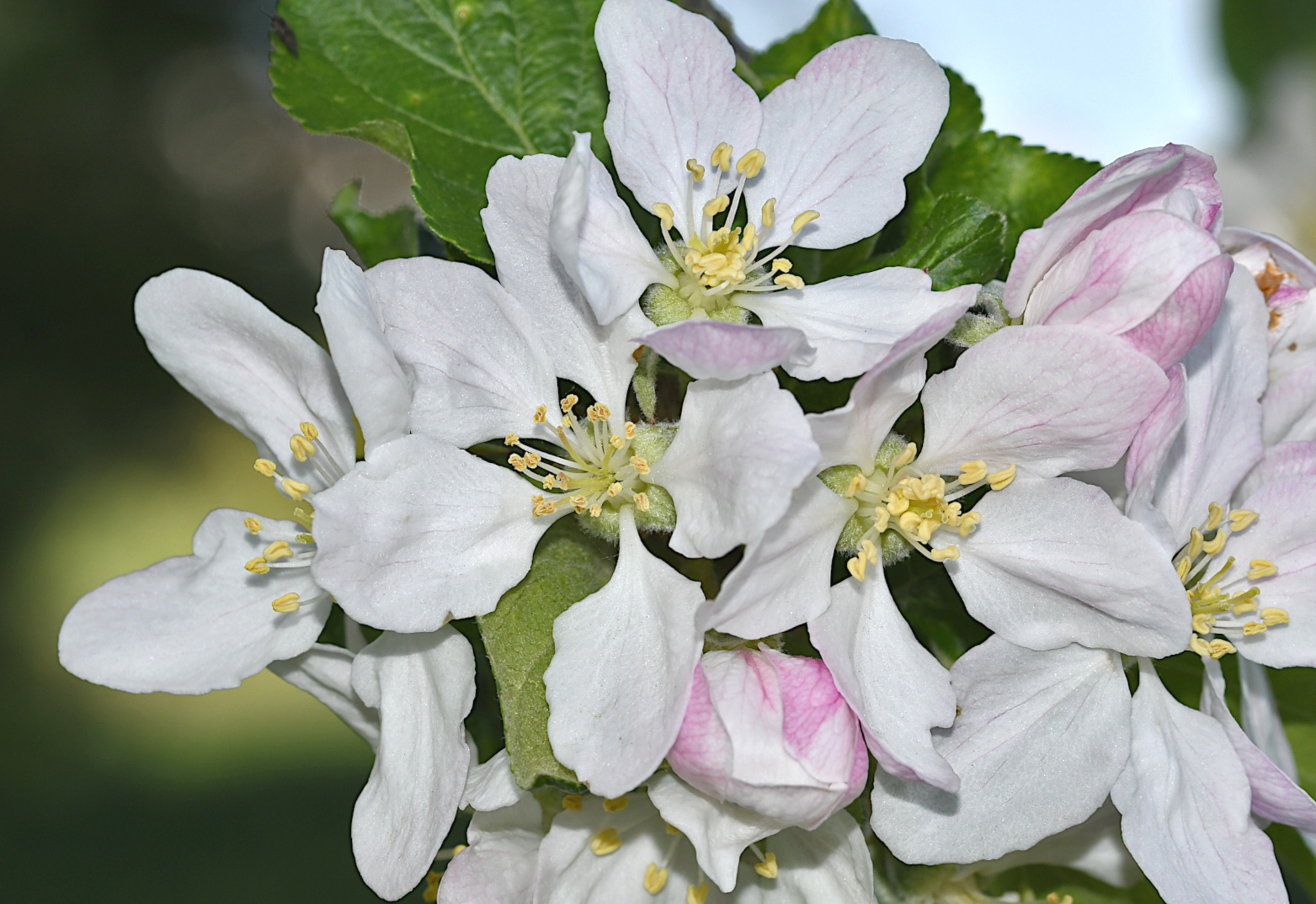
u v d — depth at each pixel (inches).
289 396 7.4
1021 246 6.9
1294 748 8.1
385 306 6.8
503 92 7.9
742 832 6.5
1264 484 7.4
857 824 6.8
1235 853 6.9
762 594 6.4
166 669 7.3
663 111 7.1
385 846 6.8
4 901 17.9
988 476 6.7
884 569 7.5
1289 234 13.1
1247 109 13.2
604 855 7.0
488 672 7.7
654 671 6.5
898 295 6.9
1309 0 12.5
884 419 6.7
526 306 6.9
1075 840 7.6
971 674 6.8
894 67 7.1
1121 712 6.8
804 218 7.0
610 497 6.9
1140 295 6.6
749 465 6.3
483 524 6.8
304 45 7.9
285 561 7.5
